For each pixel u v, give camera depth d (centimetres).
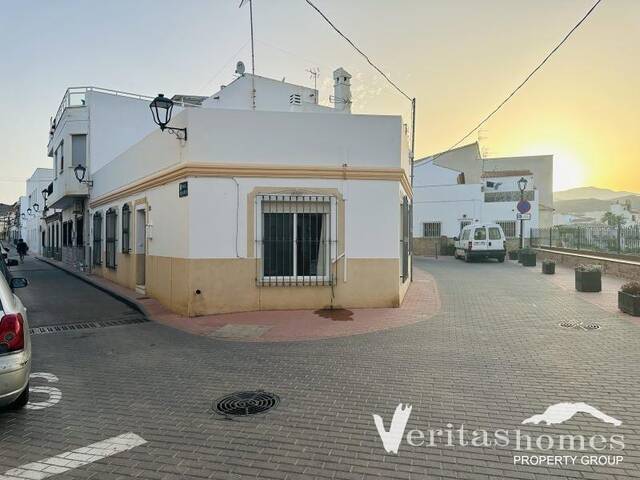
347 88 1661
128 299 1221
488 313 982
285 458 381
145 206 1270
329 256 1016
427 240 3161
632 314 925
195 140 980
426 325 876
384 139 1030
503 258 2452
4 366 429
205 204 984
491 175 3984
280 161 1001
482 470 358
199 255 983
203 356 701
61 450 402
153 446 406
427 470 359
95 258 1928
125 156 1464
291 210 1016
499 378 571
